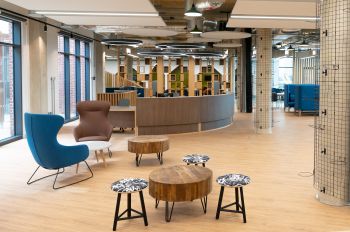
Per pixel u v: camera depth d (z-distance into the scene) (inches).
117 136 377.4
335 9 167.0
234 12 279.3
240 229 146.1
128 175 227.1
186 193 148.7
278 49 793.6
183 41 577.3
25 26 354.6
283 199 181.3
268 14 287.0
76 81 521.3
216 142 344.2
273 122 497.7
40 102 374.0
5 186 203.8
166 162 262.5
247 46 634.8
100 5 256.8
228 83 800.3
